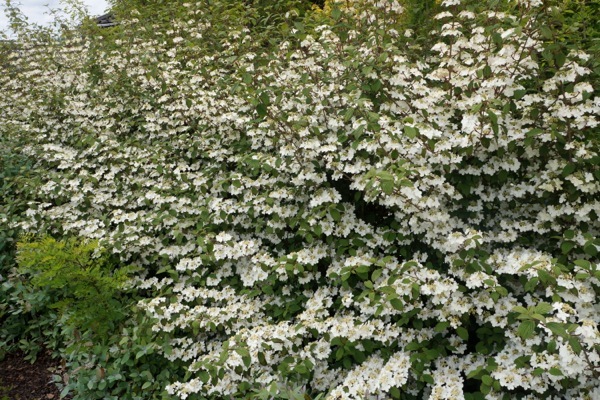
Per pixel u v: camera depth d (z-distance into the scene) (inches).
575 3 139.3
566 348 70.8
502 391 83.0
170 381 111.1
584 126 94.7
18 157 183.6
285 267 102.0
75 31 255.9
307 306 102.7
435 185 99.7
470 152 97.6
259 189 126.1
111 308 117.1
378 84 110.5
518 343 83.4
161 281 126.3
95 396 114.5
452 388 81.3
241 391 93.1
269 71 138.6
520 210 105.7
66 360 129.4
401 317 95.6
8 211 154.2
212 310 107.9
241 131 150.6
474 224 107.4
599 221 99.0
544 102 100.7
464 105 98.5
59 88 216.2
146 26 207.6
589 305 81.2
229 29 202.2
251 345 90.6
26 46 251.8
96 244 118.1
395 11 141.5
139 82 188.5
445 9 151.2
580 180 93.2
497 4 116.8
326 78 123.0
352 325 91.5
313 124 113.3
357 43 132.6
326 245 108.9
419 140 101.0
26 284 142.0
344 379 92.1
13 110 221.9
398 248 106.3
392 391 81.4
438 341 93.3
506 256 95.2
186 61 198.1
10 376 130.6
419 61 120.5
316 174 107.6
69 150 171.9
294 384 92.5
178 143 158.2
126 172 155.9
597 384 78.4
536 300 89.0
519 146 102.0
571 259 97.8
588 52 106.7
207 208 129.0
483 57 103.7
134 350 112.9
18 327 141.7
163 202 134.6
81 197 144.6
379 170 95.5
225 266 121.0
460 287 87.8
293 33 142.6
